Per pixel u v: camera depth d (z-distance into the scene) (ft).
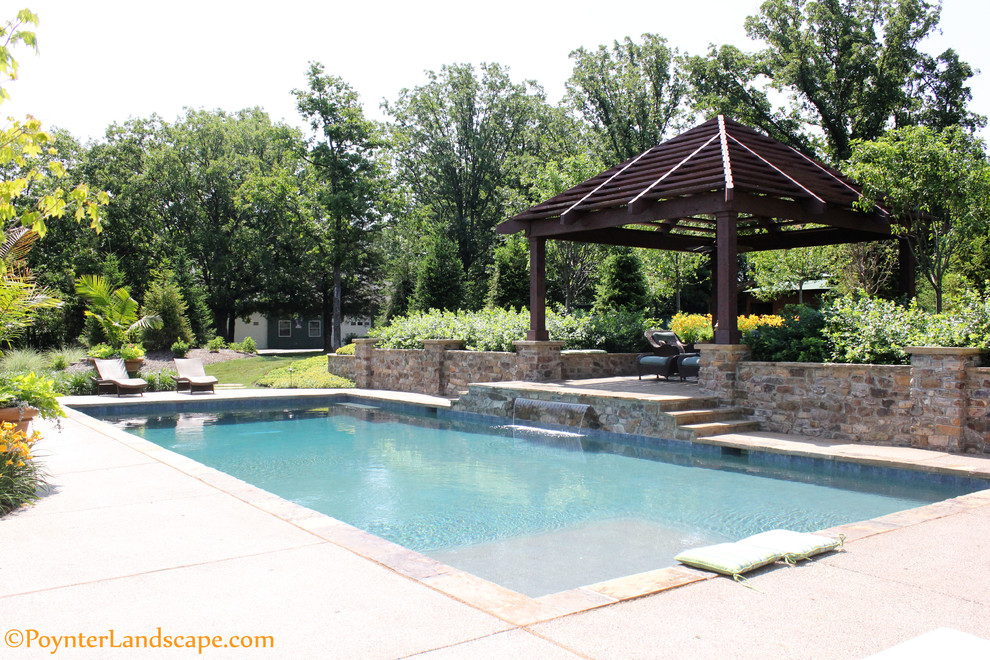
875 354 29.07
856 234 43.24
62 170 20.35
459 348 51.37
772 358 32.73
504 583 14.64
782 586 11.76
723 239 32.63
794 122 97.55
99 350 64.80
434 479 25.66
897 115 92.53
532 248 43.47
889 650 8.53
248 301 129.90
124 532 14.84
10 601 11.00
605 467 27.61
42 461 22.88
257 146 140.87
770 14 97.50
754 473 26.14
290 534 14.67
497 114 138.62
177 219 130.21
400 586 11.63
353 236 106.93
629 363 47.67
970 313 26.78
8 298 27.35
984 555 13.52
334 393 51.96
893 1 93.61
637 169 39.91
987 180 35.06
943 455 24.86
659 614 10.50
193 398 47.83
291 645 9.41
